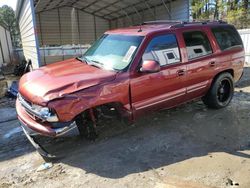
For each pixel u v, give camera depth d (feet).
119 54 15.21
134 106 14.62
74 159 13.33
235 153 13.74
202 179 11.53
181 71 16.38
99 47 17.10
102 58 15.76
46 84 12.89
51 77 13.61
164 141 15.11
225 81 20.03
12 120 19.26
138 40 15.15
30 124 12.66
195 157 13.38
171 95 16.30
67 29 71.97
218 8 93.25
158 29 16.03
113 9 64.64
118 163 12.91
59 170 12.42
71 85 12.63
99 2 58.95
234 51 20.06
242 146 14.46
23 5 45.62
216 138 15.44
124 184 11.27
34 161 13.33
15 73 47.37
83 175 11.99
